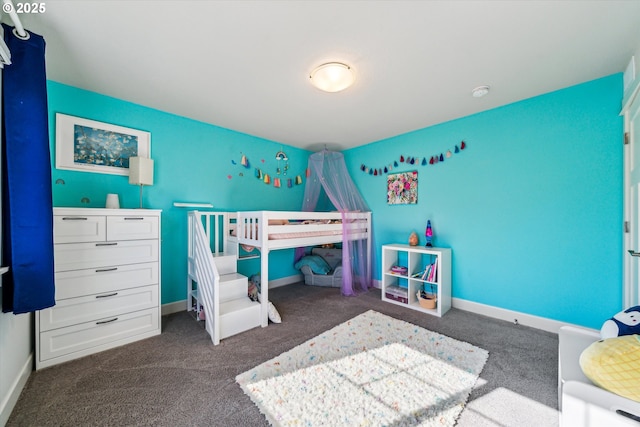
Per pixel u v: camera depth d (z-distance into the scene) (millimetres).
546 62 1840
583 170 2152
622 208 1987
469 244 2836
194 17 1423
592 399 896
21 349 1541
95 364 1800
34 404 1417
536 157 2385
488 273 2699
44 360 1744
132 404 1424
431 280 2797
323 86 2027
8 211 1290
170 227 2787
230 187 3289
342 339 2162
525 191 2451
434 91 2271
